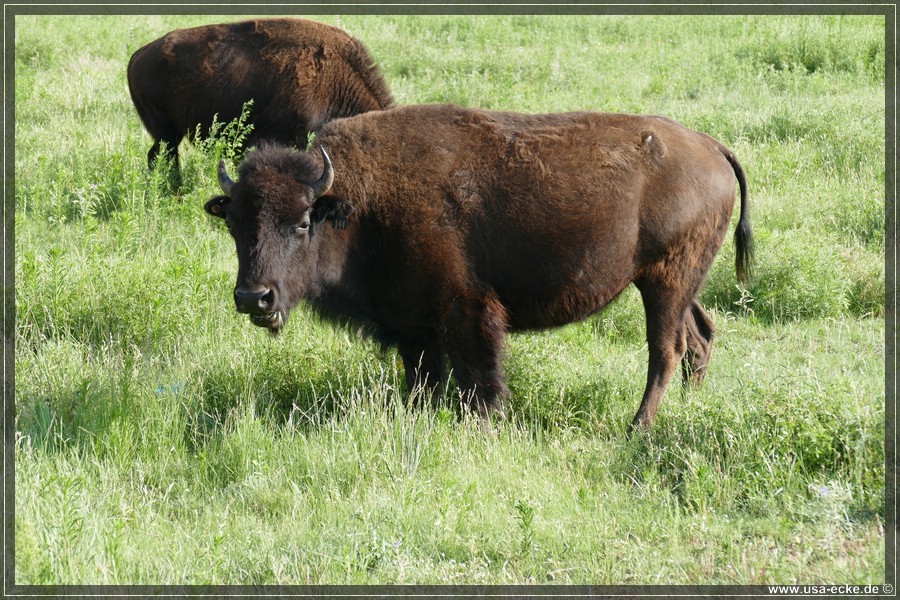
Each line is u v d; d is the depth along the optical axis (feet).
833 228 128.06
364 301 83.97
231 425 78.28
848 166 148.87
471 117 82.94
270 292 75.41
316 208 77.61
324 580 57.11
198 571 57.77
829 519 60.90
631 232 81.66
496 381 82.07
